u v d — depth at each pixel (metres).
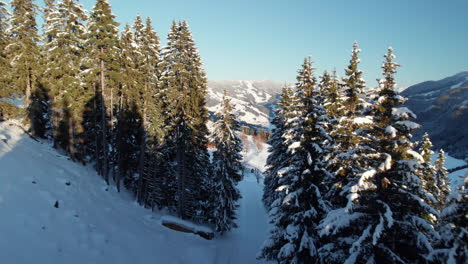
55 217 14.49
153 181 28.17
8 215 11.90
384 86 11.13
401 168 10.30
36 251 11.26
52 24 25.89
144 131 26.86
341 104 17.83
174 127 25.89
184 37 24.61
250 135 174.50
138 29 27.22
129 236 18.67
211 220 27.50
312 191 14.75
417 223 9.82
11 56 28.08
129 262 15.80
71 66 26.50
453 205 8.79
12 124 28.12
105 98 28.88
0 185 13.48
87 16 27.08
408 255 10.87
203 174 29.38
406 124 10.10
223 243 26.23
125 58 26.33
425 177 22.84
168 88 24.86
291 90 30.27
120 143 27.19
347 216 10.98
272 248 16.81
